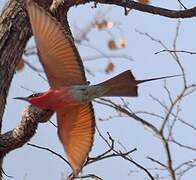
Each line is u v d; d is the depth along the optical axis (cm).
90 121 573
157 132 949
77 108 566
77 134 575
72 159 574
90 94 532
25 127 950
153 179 969
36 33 557
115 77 533
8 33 982
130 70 533
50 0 1010
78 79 553
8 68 976
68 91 534
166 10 1062
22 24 991
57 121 568
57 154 978
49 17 559
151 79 539
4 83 971
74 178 962
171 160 952
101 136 979
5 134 972
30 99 538
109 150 968
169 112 968
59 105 539
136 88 533
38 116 938
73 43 558
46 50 555
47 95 535
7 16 990
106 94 532
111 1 1053
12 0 999
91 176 969
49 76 553
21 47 992
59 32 559
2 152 985
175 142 1041
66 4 988
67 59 556
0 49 973
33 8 558
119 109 971
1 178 996
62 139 577
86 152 571
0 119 978
